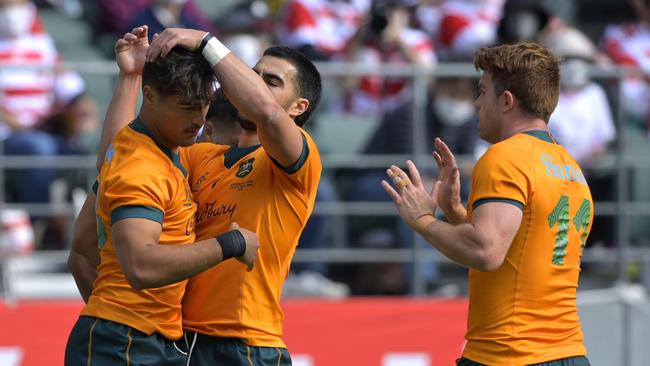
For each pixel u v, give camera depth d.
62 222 26.52
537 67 14.88
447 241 14.20
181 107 13.55
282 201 14.73
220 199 14.84
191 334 14.65
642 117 29.41
